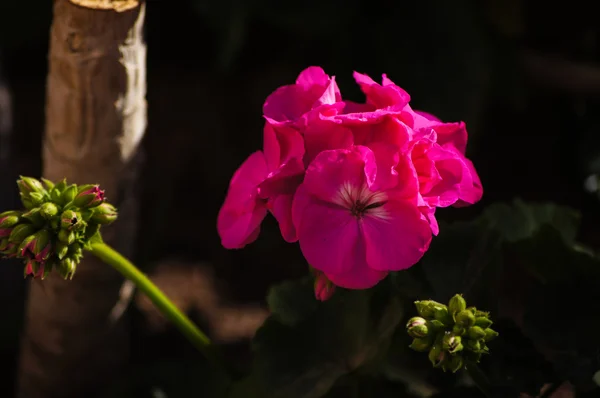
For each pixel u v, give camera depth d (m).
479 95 1.21
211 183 1.26
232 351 0.94
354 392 0.77
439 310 0.69
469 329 0.69
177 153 1.25
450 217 1.21
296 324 0.76
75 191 0.72
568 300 0.77
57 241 0.71
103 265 0.80
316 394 0.75
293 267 1.14
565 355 0.76
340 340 0.77
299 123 0.68
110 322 0.83
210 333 0.98
